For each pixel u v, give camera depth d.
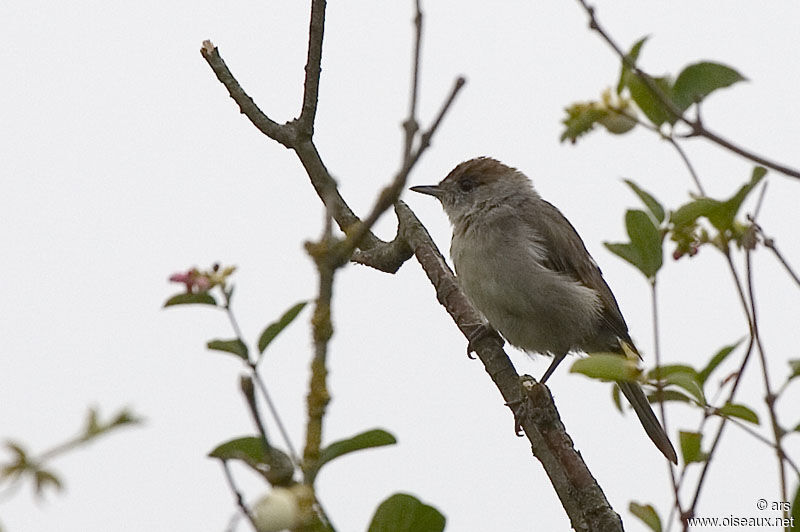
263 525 4.73
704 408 8.09
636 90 9.66
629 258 9.35
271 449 4.98
